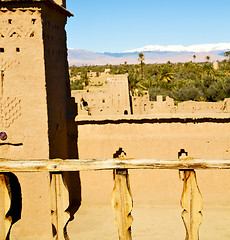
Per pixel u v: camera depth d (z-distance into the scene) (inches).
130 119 513.0
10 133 421.7
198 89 1680.6
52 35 458.9
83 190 527.5
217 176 502.3
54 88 463.2
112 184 521.3
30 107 419.2
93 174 523.5
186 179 96.1
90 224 456.1
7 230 103.0
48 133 424.2
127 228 100.5
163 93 1779.0
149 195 513.7
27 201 423.8
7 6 399.9
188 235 98.5
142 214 484.1
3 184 100.2
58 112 480.1
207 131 509.0
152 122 514.6
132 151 516.7
